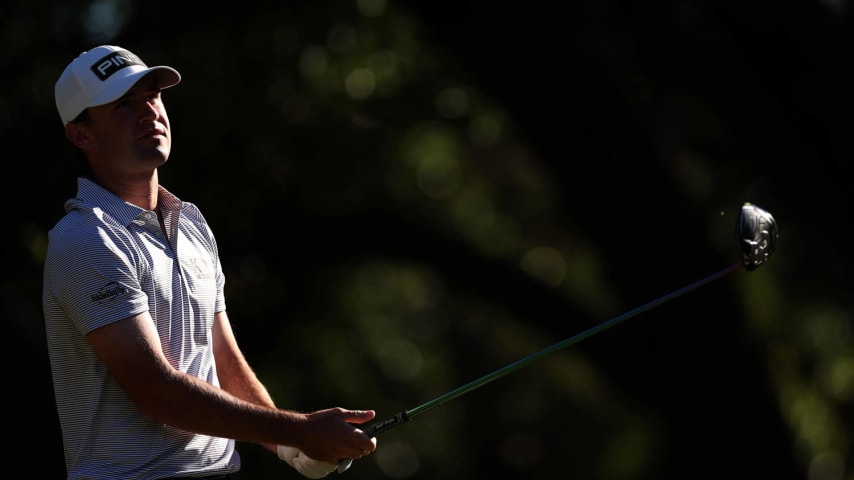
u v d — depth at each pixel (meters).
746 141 35.00
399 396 50.69
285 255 41.22
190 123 37.31
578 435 55.09
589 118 33.88
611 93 33.44
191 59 37.34
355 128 39.66
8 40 36.69
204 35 37.88
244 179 38.47
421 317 51.03
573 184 35.09
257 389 13.80
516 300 41.81
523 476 56.34
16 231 36.94
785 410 37.50
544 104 34.25
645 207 34.41
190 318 12.60
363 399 47.75
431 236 41.31
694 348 35.19
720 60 33.22
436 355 51.81
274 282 42.41
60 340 12.35
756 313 37.28
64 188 36.59
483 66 34.81
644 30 33.12
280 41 38.25
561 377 54.47
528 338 53.50
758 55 32.88
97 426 12.28
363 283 47.31
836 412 41.56
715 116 35.97
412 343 50.41
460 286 42.50
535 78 33.91
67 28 36.78
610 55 34.22
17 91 36.62
